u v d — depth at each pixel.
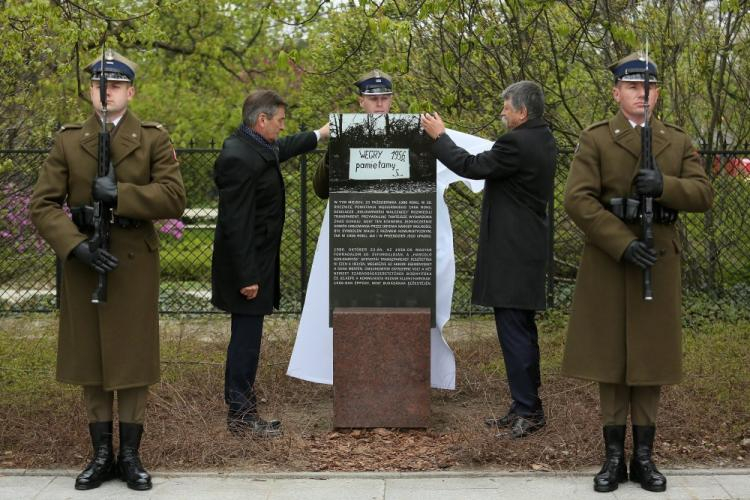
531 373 5.47
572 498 4.56
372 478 4.87
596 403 6.04
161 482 4.82
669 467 4.99
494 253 5.46
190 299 9.04
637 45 7.29
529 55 8.41
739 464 5.04
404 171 5.57
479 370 6.79
